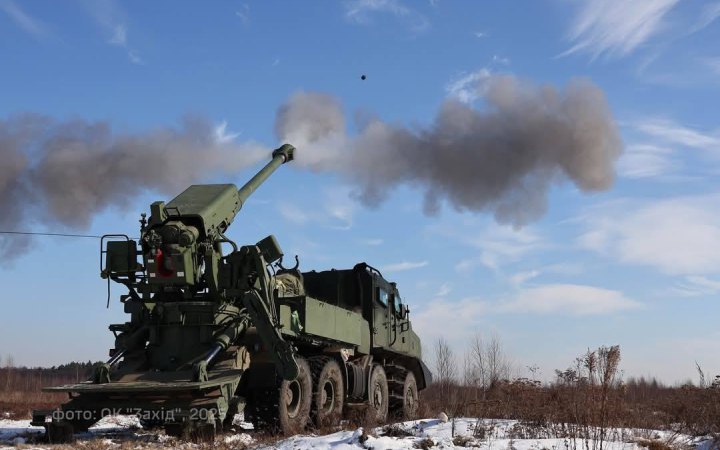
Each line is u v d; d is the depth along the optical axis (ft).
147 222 44.19
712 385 47.98
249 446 38.17
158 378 41.14
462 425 43.39
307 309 47.47
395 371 68.80
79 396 40.37
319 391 48.80
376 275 64.23
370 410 51.11
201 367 40.22
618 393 38.34
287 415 44.65
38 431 45.37
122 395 39.78
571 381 38.78
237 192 49.78
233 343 44.37
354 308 62.75
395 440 36.27
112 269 44.34
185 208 45.24
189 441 38.58
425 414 67.77
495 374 59.11
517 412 48.32
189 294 44.55
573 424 38.29
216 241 46.34
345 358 55.42
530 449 34.53
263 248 46.34
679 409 48.08
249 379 44.19
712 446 36.01
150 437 42.19
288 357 43.55
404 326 71.46
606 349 37.01
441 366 77.87
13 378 153.17
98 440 39.27
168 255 43.24
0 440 40.06
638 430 41.24
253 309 43.55
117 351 43.01
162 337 44.16
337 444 36.17
